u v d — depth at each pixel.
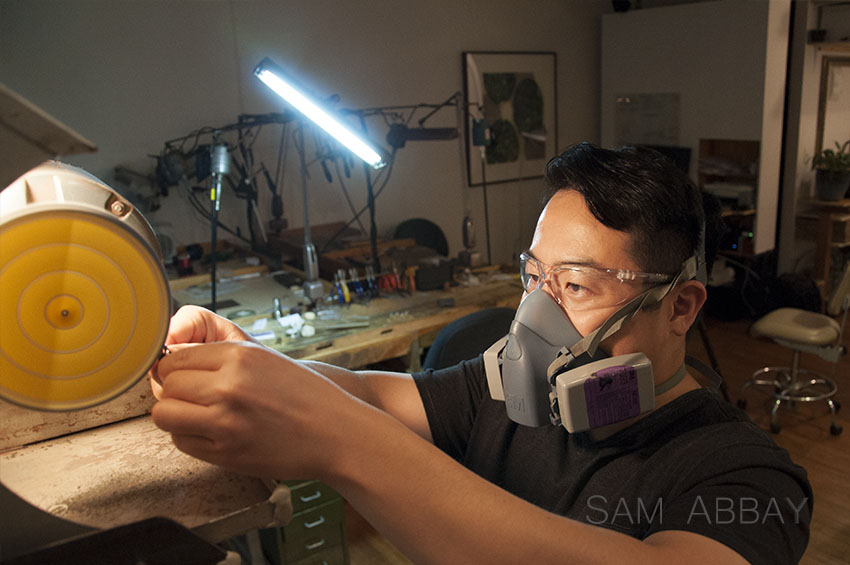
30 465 0.55
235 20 4.13
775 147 4.88
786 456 0.68
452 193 5.23
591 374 0.70
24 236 0.45
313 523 2.43
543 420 0.78
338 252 3.88
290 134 4.41
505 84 5.31
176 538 0.41
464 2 5.02
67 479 0.52
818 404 3.79
